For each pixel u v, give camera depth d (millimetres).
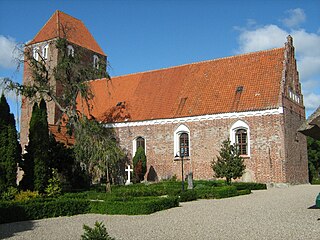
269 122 33406
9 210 15562
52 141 27875
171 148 38094
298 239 11000
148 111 40750
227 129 35219
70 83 36281
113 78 48344
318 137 16031
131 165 40031
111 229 13383
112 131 36969
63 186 27172
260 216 15414
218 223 14023
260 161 33375
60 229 13789
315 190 28219
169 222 14578
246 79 37406
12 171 20125
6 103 20953
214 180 33531
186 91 40281
